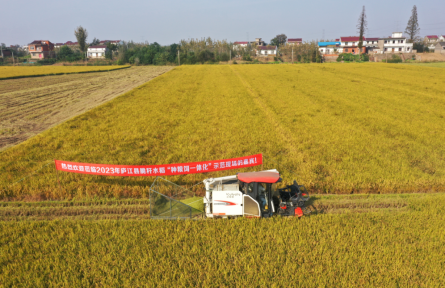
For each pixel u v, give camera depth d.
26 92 38.75
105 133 20.52
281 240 8.75
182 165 12.98
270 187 10.05
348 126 22.59
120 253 8.39
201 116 25.64
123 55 122.44
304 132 20.97
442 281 7.41
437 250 8.52
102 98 35.19
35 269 7.74
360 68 72.12
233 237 9.02
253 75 59.09
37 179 13.30
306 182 13.27
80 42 148.12
